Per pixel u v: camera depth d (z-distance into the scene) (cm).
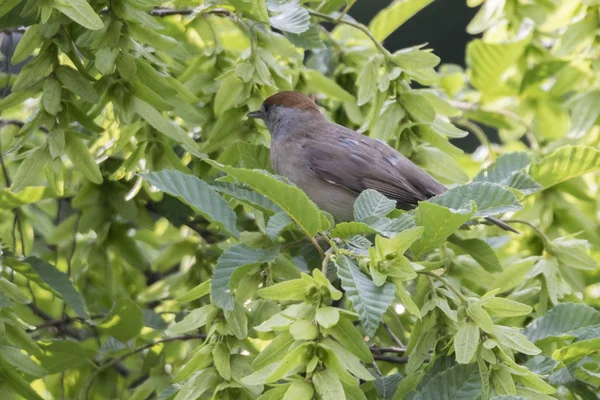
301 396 509
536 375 561
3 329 688
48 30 712
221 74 898
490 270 850
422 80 877
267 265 663
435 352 626
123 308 795
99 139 935
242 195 657
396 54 855
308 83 996
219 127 855
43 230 1057
